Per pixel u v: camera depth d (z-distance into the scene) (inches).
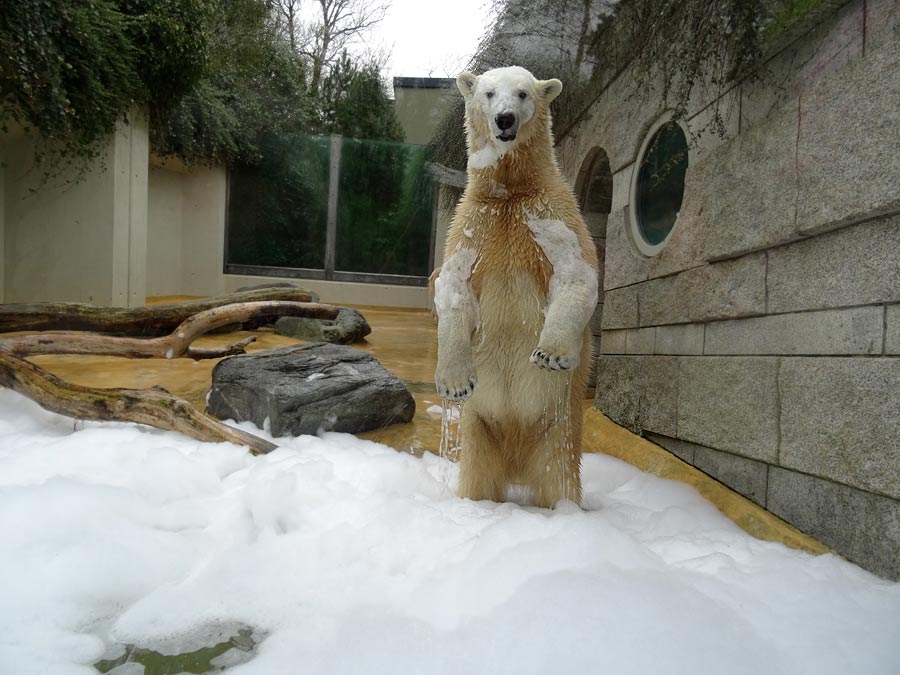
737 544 93.1
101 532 84.0
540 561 77.6
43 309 252.4
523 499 121.6
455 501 107.7
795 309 102.4
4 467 108.0
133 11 331.9
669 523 104.6
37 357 236.2
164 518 95.1
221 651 65.9
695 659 60.4
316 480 111.2
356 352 188.1
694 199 137.9
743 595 74.2
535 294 102.0
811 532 97.3
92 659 64.0
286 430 148.8
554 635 63.7
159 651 65.6
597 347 254.7
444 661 60.7
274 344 284.5
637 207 177.3
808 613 70.6
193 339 219.9
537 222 101.0
